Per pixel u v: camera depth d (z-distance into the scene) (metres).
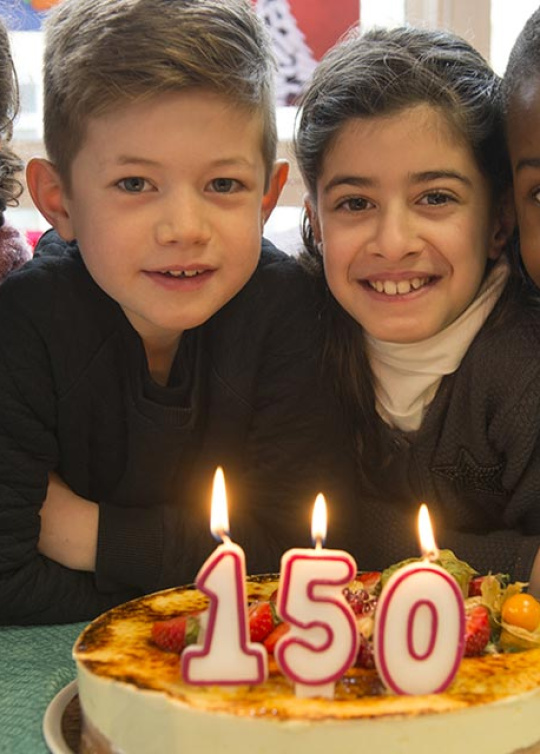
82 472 1.74
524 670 1.11
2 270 2.05
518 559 1.69
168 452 1.72
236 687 1.06
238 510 1.80
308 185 1.77
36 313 1.63
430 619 1.05
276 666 1.12
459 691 1.06
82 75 1.48
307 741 1.00
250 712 1.01
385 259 1.64
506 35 3.05
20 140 2.84
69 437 1.69
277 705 1.02
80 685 1.15
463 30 3.01
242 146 1.51
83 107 1.49
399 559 1.83
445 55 1.69
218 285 1.57
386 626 1.05
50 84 1.58
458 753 1.03
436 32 1.78
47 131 1.61
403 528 1.85
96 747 1.12
